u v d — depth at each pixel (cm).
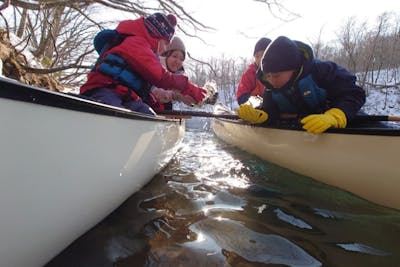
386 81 2269
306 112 245
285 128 234
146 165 186
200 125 871
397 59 2527
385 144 150
